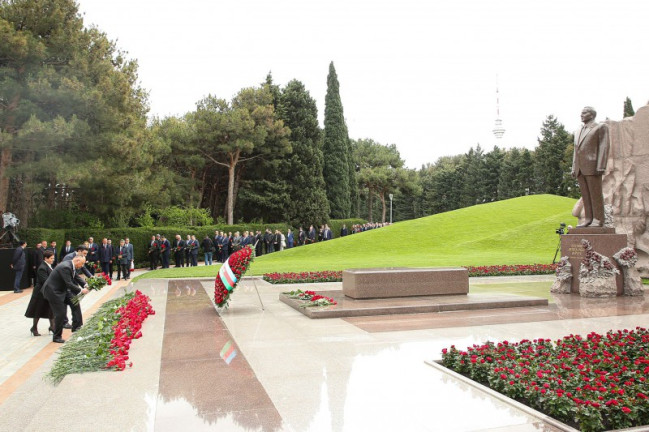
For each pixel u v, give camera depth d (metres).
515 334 7.34
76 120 19.67
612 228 11.73
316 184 42.69
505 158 74.81
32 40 18.84
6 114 19.31
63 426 3.93
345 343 6.81
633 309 9.58
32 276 16.64
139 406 4.38
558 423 3.88
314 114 43.88
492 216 34.72
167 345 6.76
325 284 14.55
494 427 3.85
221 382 5.07
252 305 10.55
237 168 41.16
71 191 27.78
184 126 37.28
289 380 5.12
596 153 11.69
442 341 6.89
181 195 36.62
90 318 9.28
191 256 23.64
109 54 27.58
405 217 82.06
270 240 29.22
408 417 4.07
